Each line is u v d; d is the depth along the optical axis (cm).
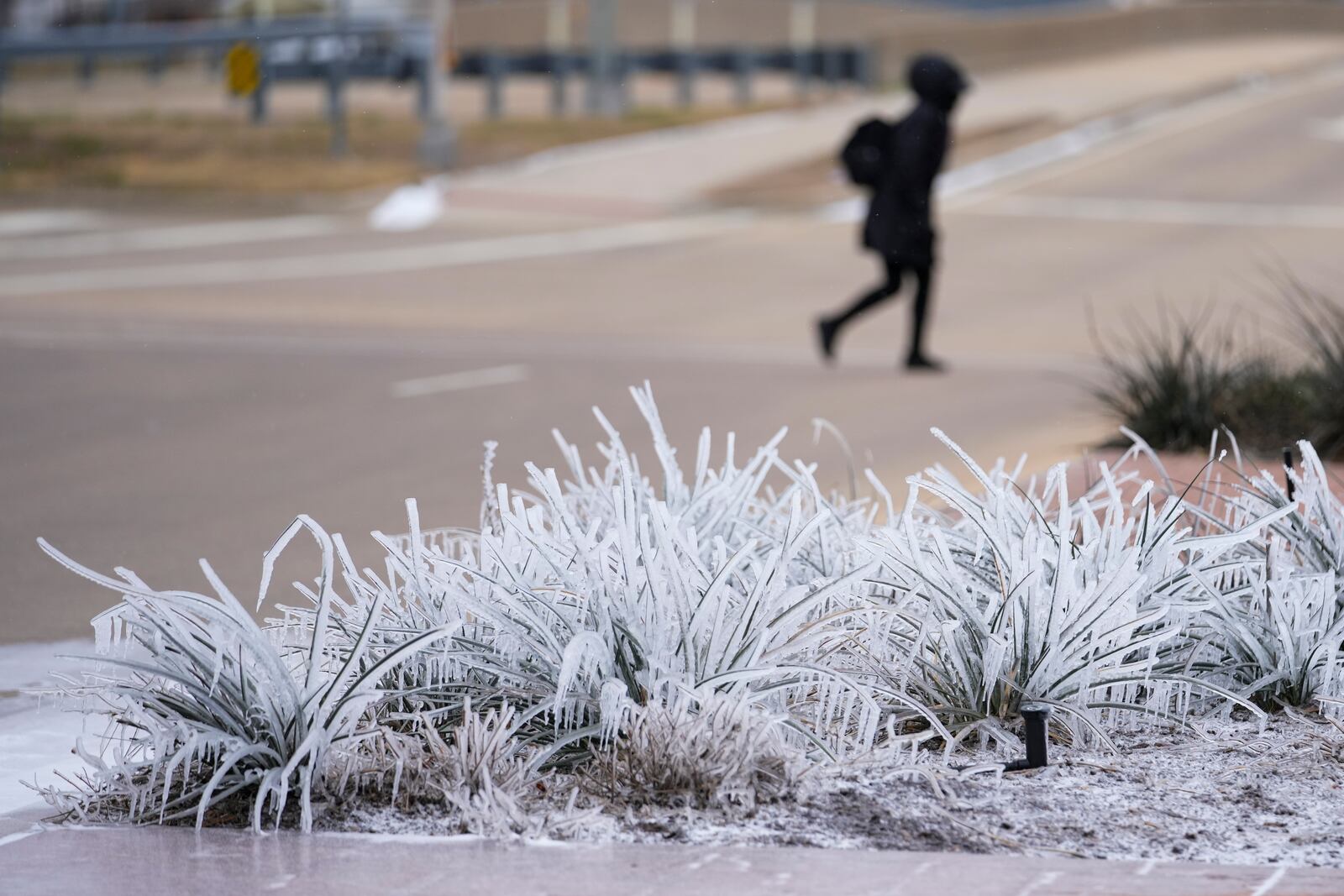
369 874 814
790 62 10275
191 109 8662
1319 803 920
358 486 2234
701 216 6247
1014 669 1049
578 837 867
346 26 7438
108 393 3048
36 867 834
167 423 2755
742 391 3116
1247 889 777
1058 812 905
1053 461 2255
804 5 14150
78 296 4447
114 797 959
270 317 4138
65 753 1096
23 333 3797
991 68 11950
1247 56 12556
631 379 3259
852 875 801
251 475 2319
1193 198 6328
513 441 2575
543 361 3500
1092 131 8188
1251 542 1205
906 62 11594
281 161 6981
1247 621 1116
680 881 795
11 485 2262
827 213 6306
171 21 10231
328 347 3669
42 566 1803
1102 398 2423
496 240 5616
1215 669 1116
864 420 2775
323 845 866
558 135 7894
